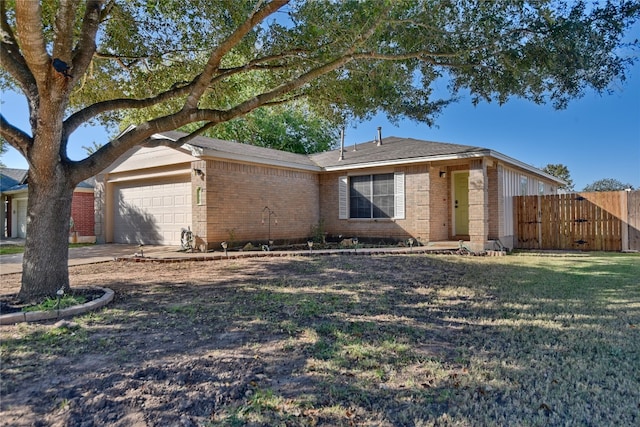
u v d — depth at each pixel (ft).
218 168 37.58
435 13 18.44
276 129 83.87
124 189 46.80
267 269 26.76
